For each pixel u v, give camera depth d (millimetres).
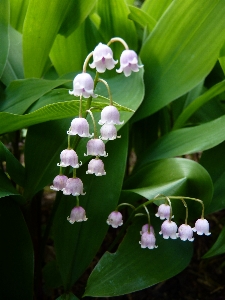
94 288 226
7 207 233
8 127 233
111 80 271
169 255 237
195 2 260
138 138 306
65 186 218
